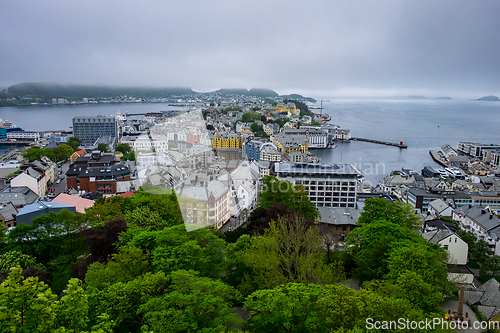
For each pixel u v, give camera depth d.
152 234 49.81
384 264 52.38
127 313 36.56
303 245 50.44
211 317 35.22
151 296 37.44
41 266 55.88
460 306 51.94
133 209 70.31
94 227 61.56
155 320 32.47
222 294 36.69
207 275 45.09
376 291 40.97
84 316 29.11
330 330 32.81
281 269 47.41
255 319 35.72
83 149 197.50
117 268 44.06
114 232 57.12
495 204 127.81
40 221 61.94
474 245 78.62
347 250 63.41
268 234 51.34
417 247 51.53
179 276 37.69
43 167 141.75
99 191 125.06
